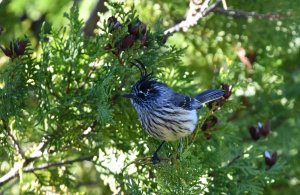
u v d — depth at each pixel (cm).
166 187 1109
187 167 1093
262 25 1623
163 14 1605
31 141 1275
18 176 1284
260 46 1659
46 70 1180
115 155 1264
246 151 1307
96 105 1138
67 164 1324
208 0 1348
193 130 1211
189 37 1645
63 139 1221
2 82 1188
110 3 1184
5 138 1200
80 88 1194
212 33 1633
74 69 1188
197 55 1684
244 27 1627
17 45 1155
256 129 1330
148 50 1202
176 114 1179
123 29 1143
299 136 1742
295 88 1797
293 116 1762
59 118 1195
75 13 1197
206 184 1124
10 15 1786
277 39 1645
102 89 1116
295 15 1602
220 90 1220
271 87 1664
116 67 1143
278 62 1681
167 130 1187
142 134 1246
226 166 1280
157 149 1202
